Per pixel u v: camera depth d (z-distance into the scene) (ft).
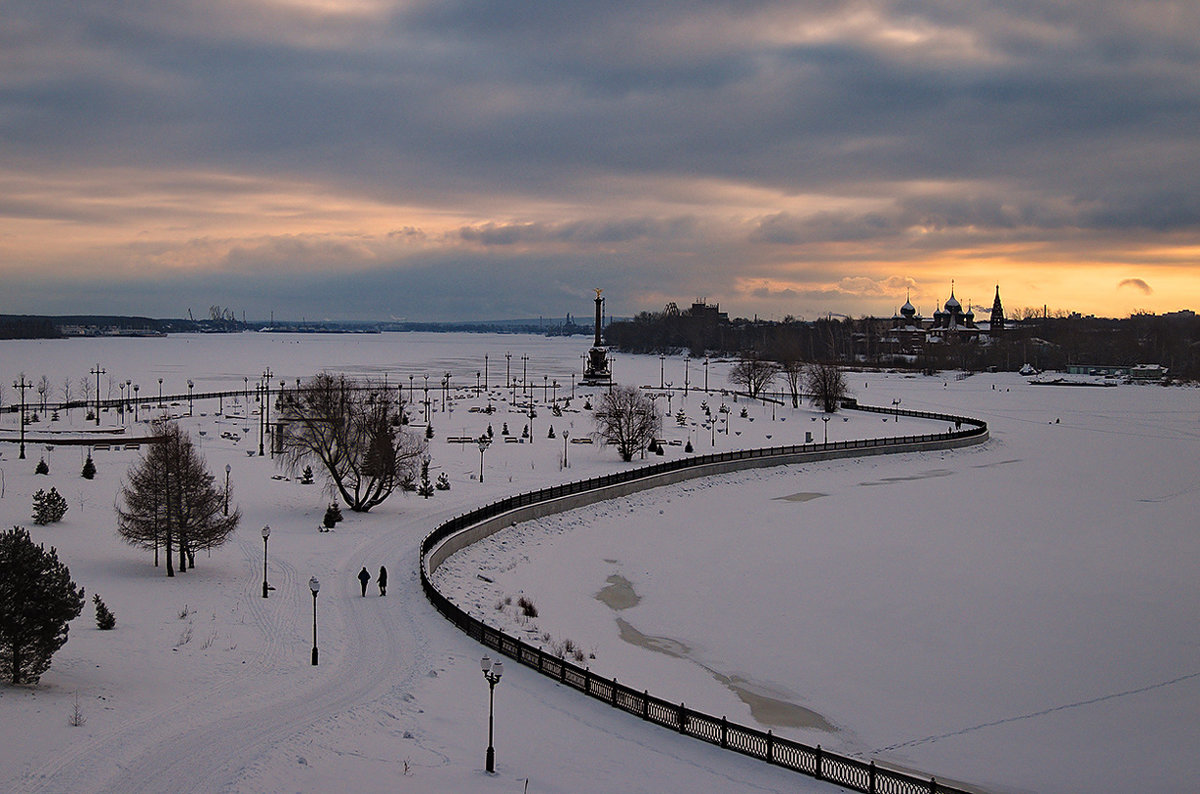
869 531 278.26
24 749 103.91
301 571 197.67
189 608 168.55
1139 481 369.09
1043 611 203.21
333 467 261.03
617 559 241.55
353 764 109.60
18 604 122.52
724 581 223.92
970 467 404.57
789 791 109.81
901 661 173.37
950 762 132.57
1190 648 181.06
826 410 569.23
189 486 192.44
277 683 134.62
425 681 138.72
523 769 112.06
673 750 120.88
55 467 309.01
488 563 223.10
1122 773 130.21
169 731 114.01
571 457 377.91
